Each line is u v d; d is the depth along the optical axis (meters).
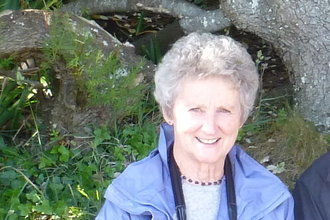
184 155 2.21
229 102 2.06
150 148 3.55
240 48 2.09
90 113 3.62
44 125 3.78
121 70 3.50
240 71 2.05
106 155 3.53
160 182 2.19
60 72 3.49
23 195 3.22
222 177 2.27
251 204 2.19
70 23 3.34
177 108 2.11
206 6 4.96
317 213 2.37
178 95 2.10
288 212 2.23
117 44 3.47
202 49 2.06
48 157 3.48
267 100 4.08
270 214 2.20
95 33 3.40
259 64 4.61
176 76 2.07
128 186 2.19
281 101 4.07
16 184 3.27
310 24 3.52
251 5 3.58
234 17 3.68
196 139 2.12
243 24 3.69
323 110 3.75
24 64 3.62
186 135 2.12
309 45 3.63
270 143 3.70
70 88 3.54
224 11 3.71
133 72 3.41
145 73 3.62
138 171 2.21
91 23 3.42
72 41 3.29
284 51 3.77
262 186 2.22
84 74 3.39
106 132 3.60
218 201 2.23
